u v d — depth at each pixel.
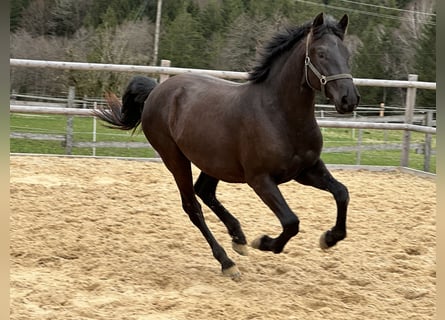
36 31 36.69
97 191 10.70
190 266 7.20
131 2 41.22
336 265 7.32
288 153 6.24
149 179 12.05
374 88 33.78
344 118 24.58
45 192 10.41
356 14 39.94
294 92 6.20
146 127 7.88
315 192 11.54
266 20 35.94
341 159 19.28
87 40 36.75
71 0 37.69
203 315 5.59
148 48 39.34
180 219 9.29
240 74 13.80
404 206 10.55
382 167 14.27
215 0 39.44
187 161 7.54
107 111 8.62
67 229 8.48
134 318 5.50
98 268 7.02
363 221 9.52
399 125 14.21
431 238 8.55
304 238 8.52
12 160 13.13
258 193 6.38
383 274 7.04
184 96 7.36
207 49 38.31
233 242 7.41
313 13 38.44
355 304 6.11
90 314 5.55
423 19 36.69
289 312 5.72
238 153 6.57
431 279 6.85
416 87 14.20
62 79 29.31
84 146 15.05
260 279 6.82
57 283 6.42
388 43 35.84
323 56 5.96
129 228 8.66
